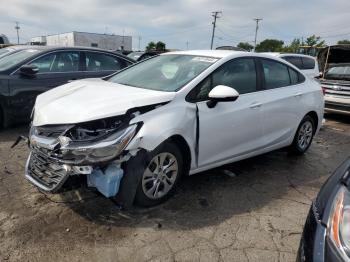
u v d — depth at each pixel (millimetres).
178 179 3840
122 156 3254
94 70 7164
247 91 4531
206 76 4023
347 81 9094
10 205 3588
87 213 3504
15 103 6141
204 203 3863
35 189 3945
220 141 4129
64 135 3201
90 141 3127
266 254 3068
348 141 7137
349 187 2266
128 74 4738
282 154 5820
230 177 4641
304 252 2154
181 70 4254
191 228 3365
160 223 3406
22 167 4566
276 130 4980
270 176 4797
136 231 3258
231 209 3783
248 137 4520
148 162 3453
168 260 2902
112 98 3523
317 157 5828
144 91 3814
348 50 10812
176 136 3660
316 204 2387
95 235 3166
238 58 4508
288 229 3477
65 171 3162
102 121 3236
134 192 3381
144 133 3316
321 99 5809
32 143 3498
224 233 3324
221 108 4059
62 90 4090
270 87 4895
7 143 5508
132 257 2910
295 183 4621
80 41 47875
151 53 14391
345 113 9055
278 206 3934
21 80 6156
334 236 2021
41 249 2947
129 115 3328
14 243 3004
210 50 4824
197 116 3803
